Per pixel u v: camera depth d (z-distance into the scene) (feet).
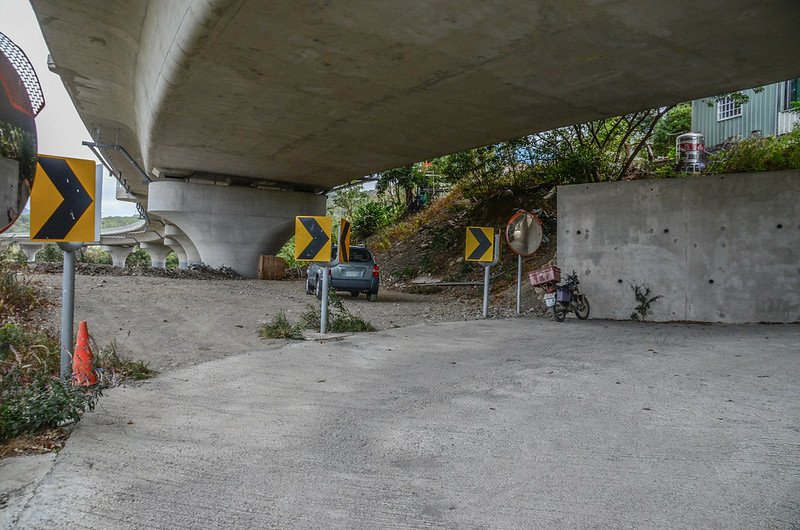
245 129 57.88
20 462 13.38
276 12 31.53
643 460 13.51
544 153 70.54
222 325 35.99
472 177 82.69
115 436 15.37
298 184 95.96
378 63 38.88
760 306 37.29
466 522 10.60
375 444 14.98
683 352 27.22
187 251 145.07
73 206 18.56
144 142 70.33
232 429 16.21
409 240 90.53
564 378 22.24
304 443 15.07
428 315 46.32
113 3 41.37
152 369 24.04
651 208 41.04
